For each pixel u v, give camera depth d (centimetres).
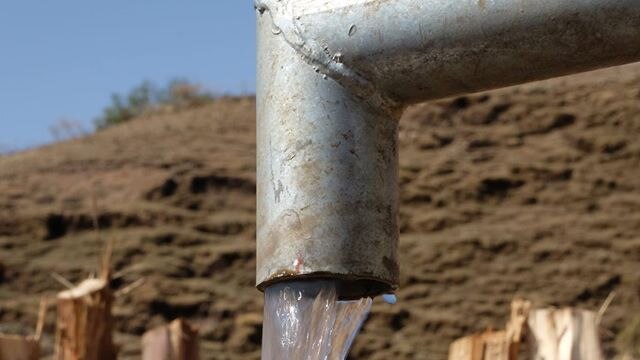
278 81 313
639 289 1723
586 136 2081
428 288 1748
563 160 2041
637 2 278
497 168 2031
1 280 1739
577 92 2189
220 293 1695
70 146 2280
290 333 307
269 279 308
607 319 1645
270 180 312
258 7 322
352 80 308
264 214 313
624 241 1820
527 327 719
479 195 1978
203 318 1664
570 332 697
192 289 1694
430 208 1959
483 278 1770
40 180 2066
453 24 295
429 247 1816
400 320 1658
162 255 1795
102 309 781
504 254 1817
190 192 1986
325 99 308
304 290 308
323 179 305
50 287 1725
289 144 309
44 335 1583
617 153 2048
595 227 1861
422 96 310
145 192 1973
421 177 2005
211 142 2209
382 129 313
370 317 1647
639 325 1395
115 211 1891
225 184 2017
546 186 1997
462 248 1817
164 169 2066
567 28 285
